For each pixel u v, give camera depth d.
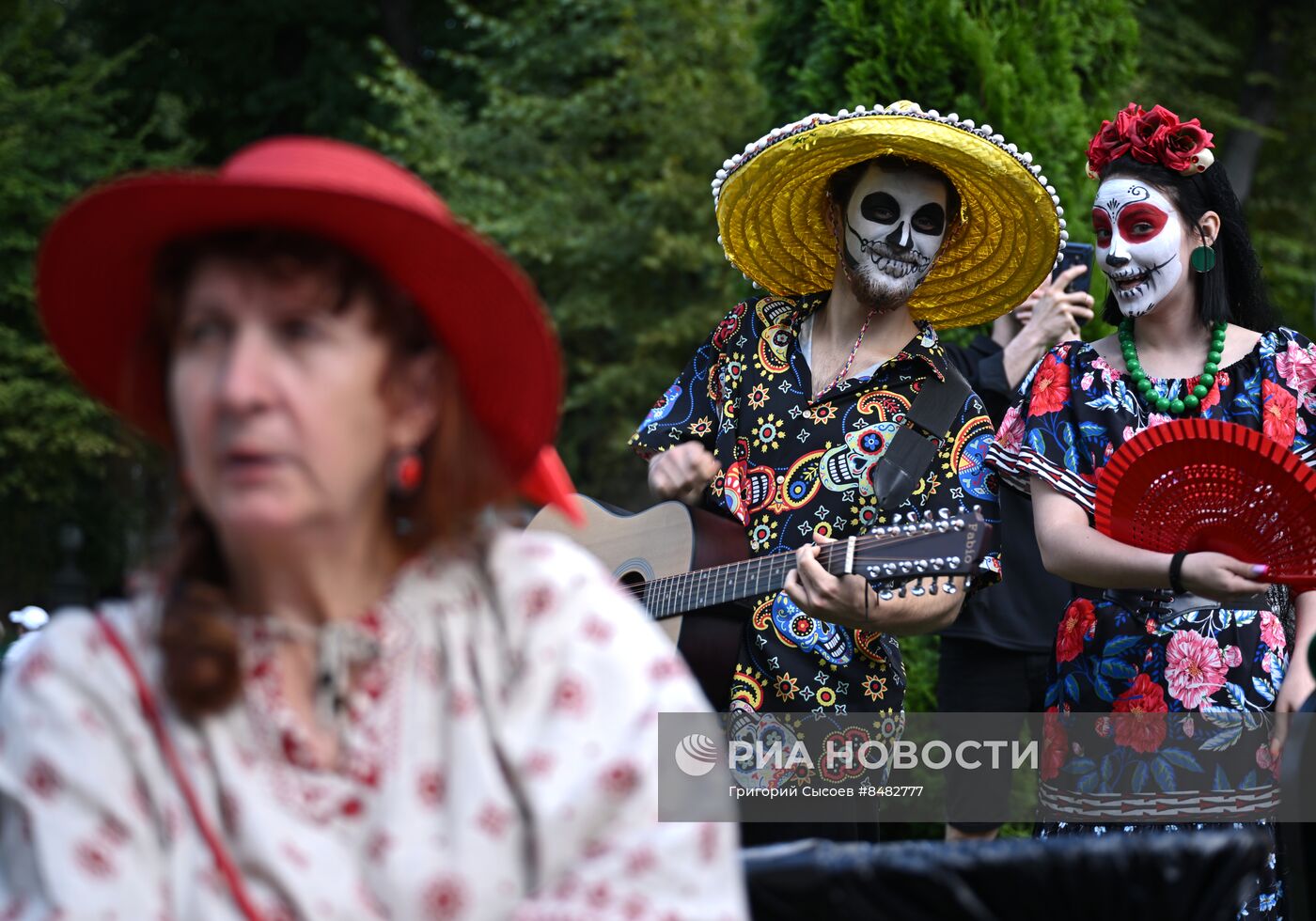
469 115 22.98
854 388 4.71
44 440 21.14
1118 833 4.28
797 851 2.34
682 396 5.07
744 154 5.12
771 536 4.69
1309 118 22.77
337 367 1.90
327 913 1.79
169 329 1.95
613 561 4.93
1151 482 4.12
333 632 1.92
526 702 1.89
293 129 24.03
